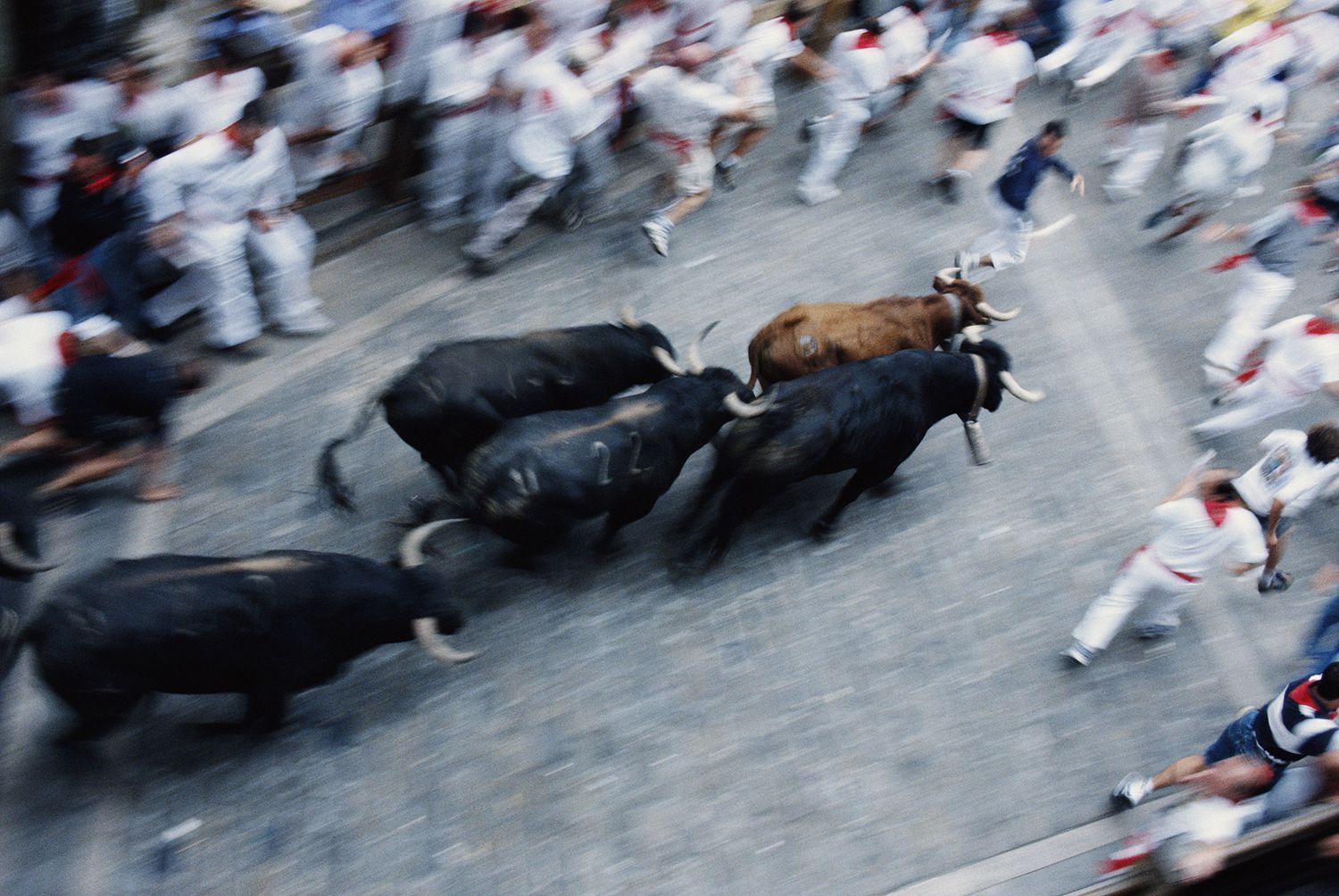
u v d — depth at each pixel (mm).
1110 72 12633
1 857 6188
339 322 9719
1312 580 8055
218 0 11281
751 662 7324
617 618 7527
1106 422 9180
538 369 7707
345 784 6613
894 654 7410
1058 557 8070
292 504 8172
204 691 6293
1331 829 5086
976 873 6328
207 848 6305
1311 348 8352
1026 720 7078
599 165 10719
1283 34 10773
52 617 5883
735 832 6473
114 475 8297
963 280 8594
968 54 10570
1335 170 8750
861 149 12148
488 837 6410
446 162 10148
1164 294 10484
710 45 10375
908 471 8664
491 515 6922
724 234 10859
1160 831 5363
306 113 9609
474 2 9453
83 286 8562
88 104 8867
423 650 7316
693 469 8562
